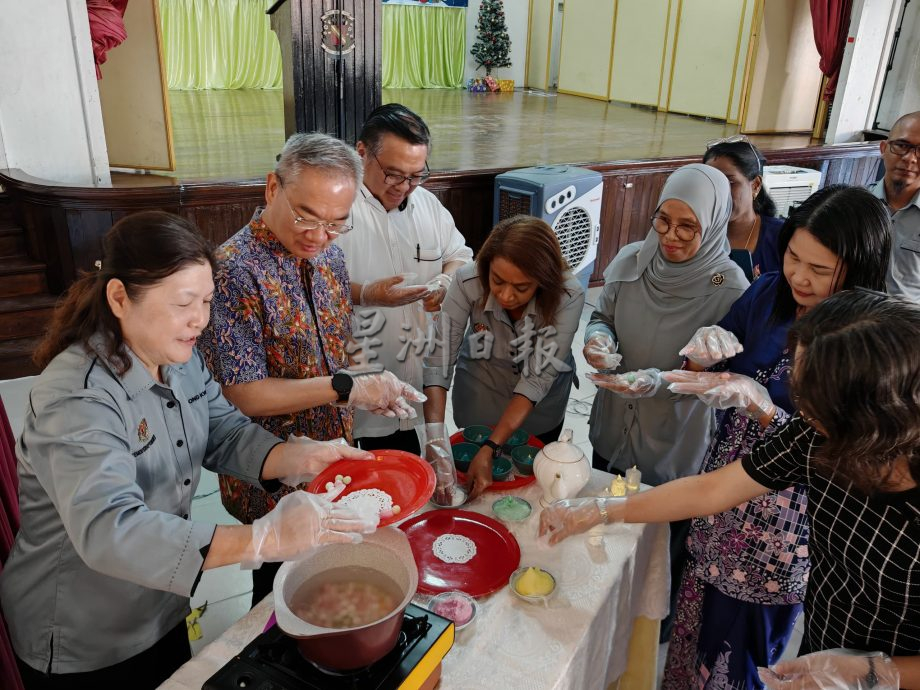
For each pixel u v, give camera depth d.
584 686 1.30
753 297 1.58
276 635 0.97
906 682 1.00
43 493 1.09
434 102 9.59
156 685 1.29
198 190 3.93
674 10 8.95
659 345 1.79
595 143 6.57
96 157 4.03
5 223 4.00
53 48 3.79
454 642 1.17
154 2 4.02
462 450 1.67
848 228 1.30
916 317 0.85
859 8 6.15
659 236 1.71
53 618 1.13
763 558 1.49
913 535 0.96
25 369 3.71
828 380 0.86
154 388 1.14
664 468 1.82
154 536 0.96
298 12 3.88
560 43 10.95
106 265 1.01
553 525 1.37
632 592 1.47
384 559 1.01
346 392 1.40
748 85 6.98
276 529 0.98
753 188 2.38
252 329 1.41
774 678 1.04
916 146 2.40
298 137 1.39
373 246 2.00
